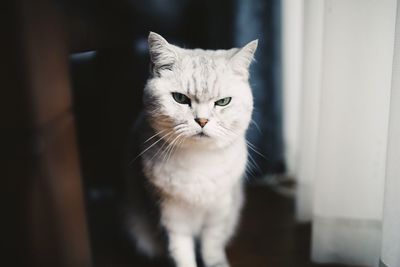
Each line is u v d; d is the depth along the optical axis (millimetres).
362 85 511
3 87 364
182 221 552
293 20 747
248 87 526
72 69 588
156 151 521
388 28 486
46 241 407
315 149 671
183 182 517
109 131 675
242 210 719
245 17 748
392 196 463
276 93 783
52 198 416
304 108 673
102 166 672
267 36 753
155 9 714
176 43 754
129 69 685
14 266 386
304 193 696
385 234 479
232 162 529
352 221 559
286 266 599
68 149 466
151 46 503
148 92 512
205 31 756
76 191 485
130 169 595
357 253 566
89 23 551
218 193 535
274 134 804
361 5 489
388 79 499
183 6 738
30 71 379
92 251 608
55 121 432
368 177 538
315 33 629
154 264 614
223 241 604
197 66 501
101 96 665
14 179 379
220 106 501
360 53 502
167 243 565
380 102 509
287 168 820
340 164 546
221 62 510
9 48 365
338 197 558
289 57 765
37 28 393
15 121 376
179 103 500
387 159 464
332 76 520
